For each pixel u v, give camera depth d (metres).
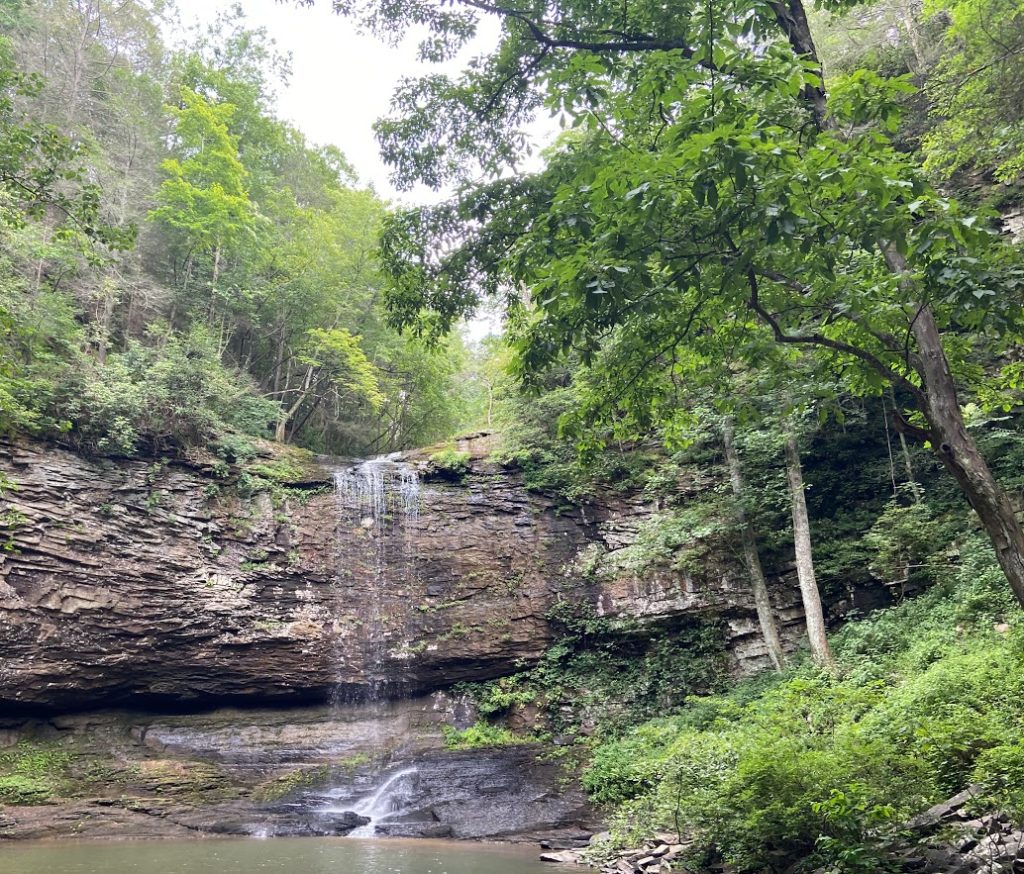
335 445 32.19
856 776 6.91
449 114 10.41
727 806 7.71
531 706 20.03
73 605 17.44
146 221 25.00
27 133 8.67
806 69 6.64
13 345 16.83
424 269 10.33
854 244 6.46
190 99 24.97
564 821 14.73
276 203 29.91
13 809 14.63
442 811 15.46
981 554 14.23
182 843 13.08
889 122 6.14
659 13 8.58
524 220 9.71
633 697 19.03
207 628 19.28
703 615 19.28
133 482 19.33
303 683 20.27
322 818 15.24
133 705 18.98
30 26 24.56
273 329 28.86
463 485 23.16
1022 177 16.27
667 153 6.06
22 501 17.16
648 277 6.49
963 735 7.34
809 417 17.95
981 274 5.80
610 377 8.73
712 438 19.72
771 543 18.62
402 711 20.61
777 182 5.75
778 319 8.26
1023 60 13.90
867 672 13.18
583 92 7.99
